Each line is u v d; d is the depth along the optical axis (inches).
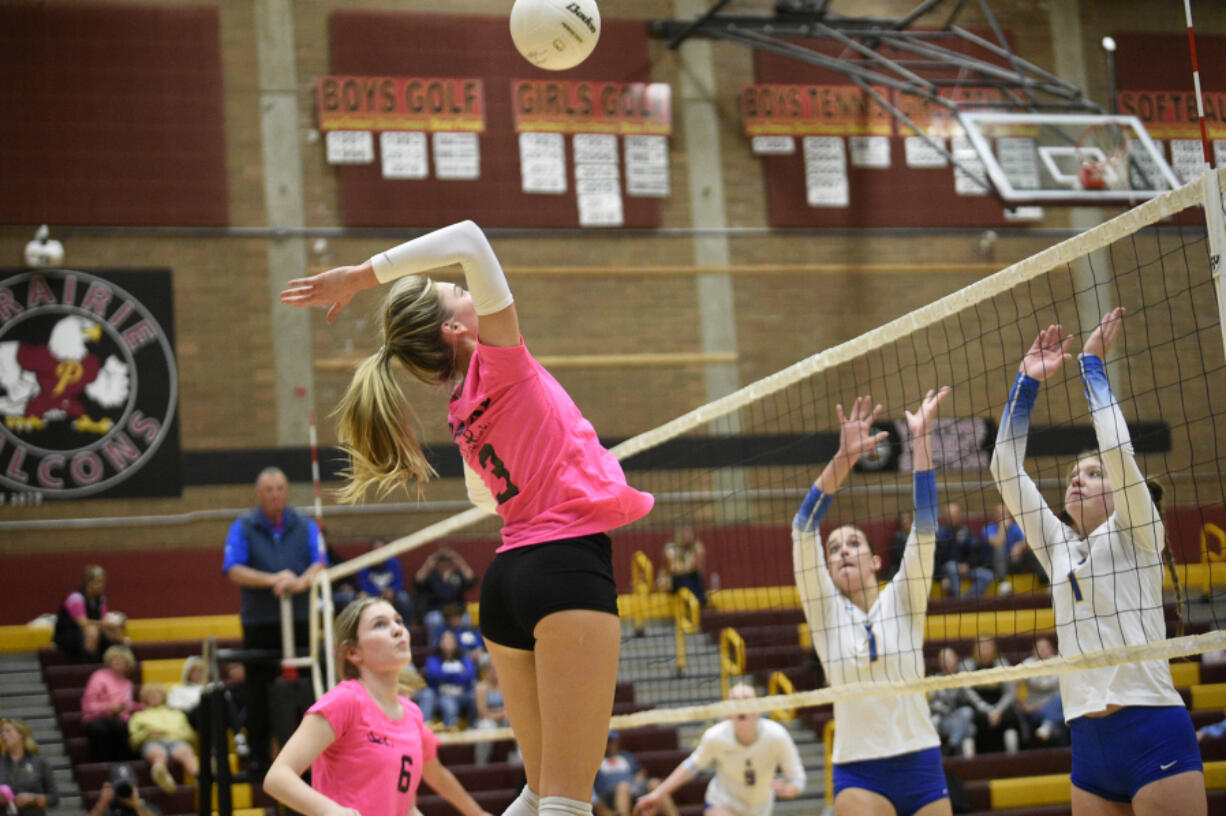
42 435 689.6
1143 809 190.1
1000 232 850.1
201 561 700.0
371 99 765.9
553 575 127.3
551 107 794.2
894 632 237.6
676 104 819.4
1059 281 837.8
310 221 749.3
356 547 711.7
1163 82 889.5
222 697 341.1
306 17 766.5
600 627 126.7
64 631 617.9
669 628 684.1
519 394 132.7
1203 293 839.1
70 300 701.3
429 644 633.6
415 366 144.5
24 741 510.6
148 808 487.2
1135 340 828.0
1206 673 619.2
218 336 724.0
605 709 127.3
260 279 735.7
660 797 402.3
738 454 772.0
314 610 385.4
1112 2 893.2
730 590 732.7
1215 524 783.7
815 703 235.6
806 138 834.8
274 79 755.4
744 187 821.9
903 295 831.7
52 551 681.0
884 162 843.4
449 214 767.1
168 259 722.8
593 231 790.5
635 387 780.0
